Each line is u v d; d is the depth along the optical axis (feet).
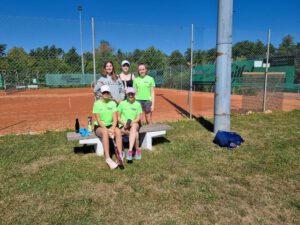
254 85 38.99
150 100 19.72
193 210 10.28
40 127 24.14
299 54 48.75
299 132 21.85
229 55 19.99
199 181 12.71
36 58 34.88
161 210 10.27
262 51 53.98
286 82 58.70
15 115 31.63
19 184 12.26
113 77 17.87
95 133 15.84
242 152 16.84
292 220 9.64
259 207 10.50
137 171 13.76
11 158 15.49
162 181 12.68
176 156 16.05
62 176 13.10
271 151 17.01
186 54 51.62
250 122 25.86
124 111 16.11
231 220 9.67
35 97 56.59
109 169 14.02
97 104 15.37
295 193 11.59
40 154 16.26
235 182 12.65
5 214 9.96
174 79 74.43
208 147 17.85
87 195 11.35
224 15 19.43
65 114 32.32
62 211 10.15
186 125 24.27
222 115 20.54
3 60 33.86
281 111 32.40
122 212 10.13
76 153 16.55
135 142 15.64
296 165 14.67
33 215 9.89
